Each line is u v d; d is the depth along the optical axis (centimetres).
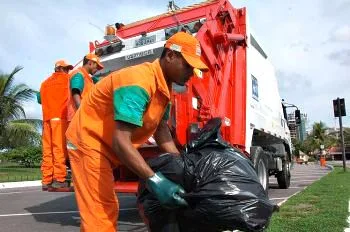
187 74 291
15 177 1892
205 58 719
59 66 720
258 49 979
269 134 1045
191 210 283
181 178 289
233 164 291
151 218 296
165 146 337
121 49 780
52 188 684
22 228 669
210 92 709
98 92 291
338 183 1176
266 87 1038
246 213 276
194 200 282
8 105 2258
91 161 289
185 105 622
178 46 283
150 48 745
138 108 272
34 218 761
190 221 288
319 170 2512
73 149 298
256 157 824
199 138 312
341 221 554
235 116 794
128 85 273
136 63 756
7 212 846
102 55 795
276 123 1145
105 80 292
